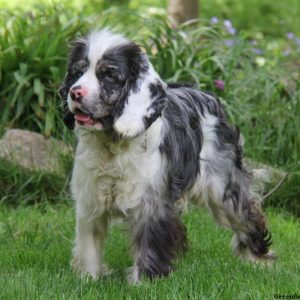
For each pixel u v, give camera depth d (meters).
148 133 8.97
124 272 9.73
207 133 10.26
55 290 8.57
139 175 9.04
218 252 11.12
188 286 8.84
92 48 8.72
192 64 15.29
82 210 9.48
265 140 14.45
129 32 14.95
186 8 18.66
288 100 15.19
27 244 11.17
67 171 13.46
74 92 8.51
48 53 14.49
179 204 10.11
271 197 13.61
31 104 14.31
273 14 30.23
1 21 15.60
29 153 13.59
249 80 15.38
